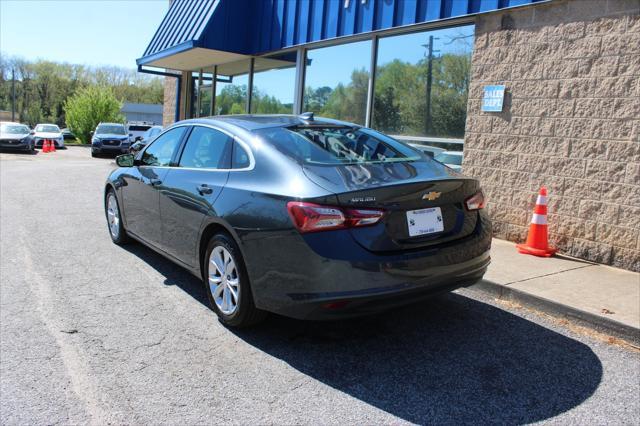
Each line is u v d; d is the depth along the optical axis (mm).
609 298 4480
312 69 10188
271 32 10758
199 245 4242
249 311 3777
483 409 2953
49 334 3852
